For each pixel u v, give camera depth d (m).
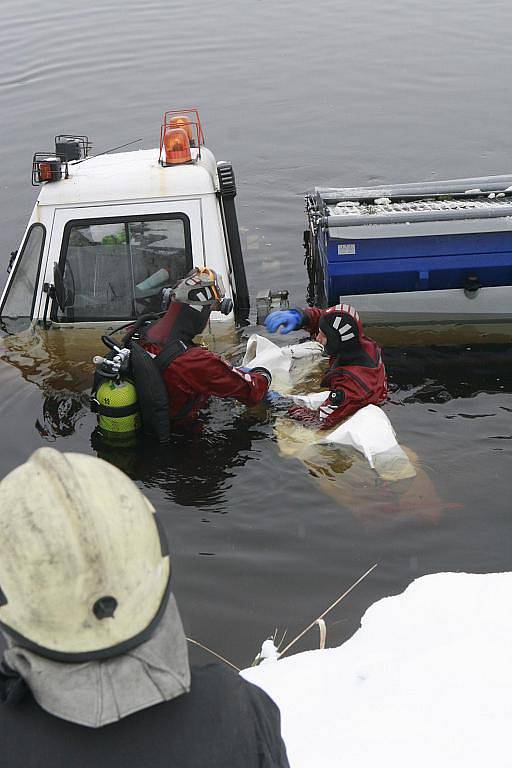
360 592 4.10
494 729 2.16
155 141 11.31
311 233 7.53
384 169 10.51
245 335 6.67
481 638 2.51
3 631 1.25
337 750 2.21
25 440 5.47
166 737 1.29
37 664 1.24
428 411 5.59
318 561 4.34
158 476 5.14
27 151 11.41
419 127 11.61
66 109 12.65
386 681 2.42
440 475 4.96
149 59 14.36
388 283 6.35
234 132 11.70
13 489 1.27
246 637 3.84
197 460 5.29
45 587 1.22
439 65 13.54
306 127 11.76
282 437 5.46
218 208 6.55
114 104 12.70
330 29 15.33
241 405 5.86
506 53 13.84
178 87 13.23
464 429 5.39
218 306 5.90
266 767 1.33
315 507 4.77
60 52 14.88
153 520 1.34
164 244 6.39
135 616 1.25
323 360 6.29
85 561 1.22
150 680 1.26
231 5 16.89
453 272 6.27
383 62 13.77
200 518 4.74
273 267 8.04
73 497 1.24
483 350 6.30
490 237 6.15
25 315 6.61
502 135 11.25
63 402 5.85
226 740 1.31
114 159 6.76
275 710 1.43
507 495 4.77
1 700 1.30
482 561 4.27
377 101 12.47
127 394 5.39
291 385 6.09
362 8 16.38
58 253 6.40
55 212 6.33
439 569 4.23
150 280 6.48
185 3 17.16
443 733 2.18
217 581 4.23
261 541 4.53
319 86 13.05
